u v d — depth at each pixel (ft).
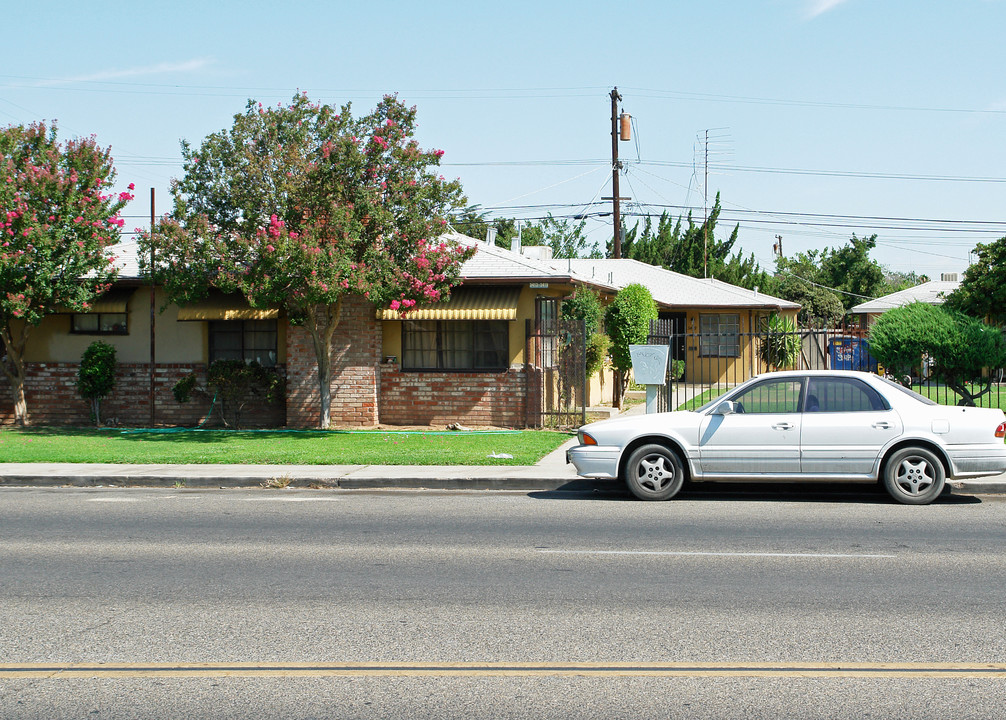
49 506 39.86
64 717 16.08
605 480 45.83
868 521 34.60
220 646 19.92
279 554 29.27
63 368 73.67
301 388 70.08
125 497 42.70
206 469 49.19
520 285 68.80
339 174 61.11
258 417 72.43
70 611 22.72
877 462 38.40
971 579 25.43
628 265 125.18
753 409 40.47
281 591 24.56
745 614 22.09
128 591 24.67
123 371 73.31
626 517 35.94
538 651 19.44
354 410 69.67
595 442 40.42
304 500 41.42
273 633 20.81
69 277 66.08
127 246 79.41
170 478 46.85
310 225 59.62
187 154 63.16
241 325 73.00
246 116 62.34
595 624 21.35
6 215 62.34
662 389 65.77
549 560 28.12
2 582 25.76
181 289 63.62
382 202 61.98
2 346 75.05
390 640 20.25
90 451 56.49
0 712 16.33
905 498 38.34
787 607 22.72
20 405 72.02
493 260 71.46
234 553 29.50
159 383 72.79
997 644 19.75
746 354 115.14
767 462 38.86
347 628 21.15
